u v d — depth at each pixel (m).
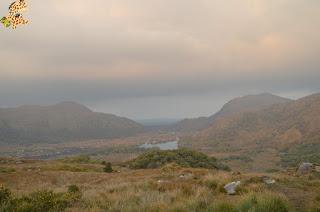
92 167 83.75
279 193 17.67
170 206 14.62
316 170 34.97
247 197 14.88
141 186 23.72
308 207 15.12
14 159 116.06
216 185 23.11
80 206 16.11
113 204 15.78
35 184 41.97
